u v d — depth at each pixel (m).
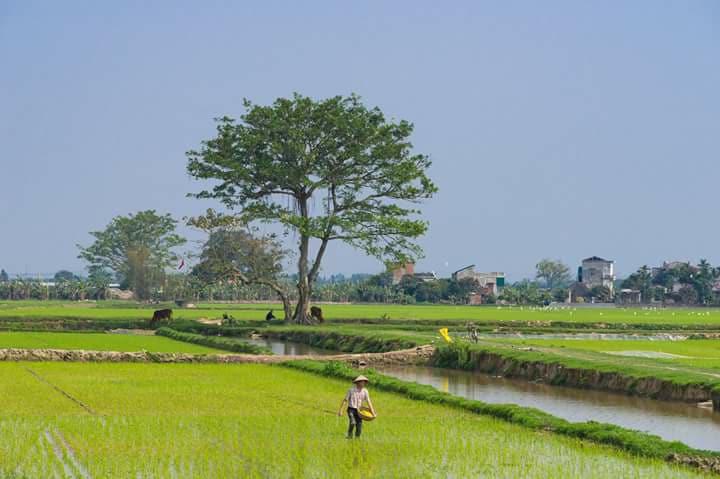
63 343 106.00
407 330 138.00
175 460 39.19
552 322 160.62
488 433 47.31
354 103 152.00
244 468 37.81
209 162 148.12
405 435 46.44
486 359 86.19
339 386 68.25
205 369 81.06
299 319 153.88
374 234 151.75
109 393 61.03
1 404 54.88
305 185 148.75
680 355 96.19
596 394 67.06
